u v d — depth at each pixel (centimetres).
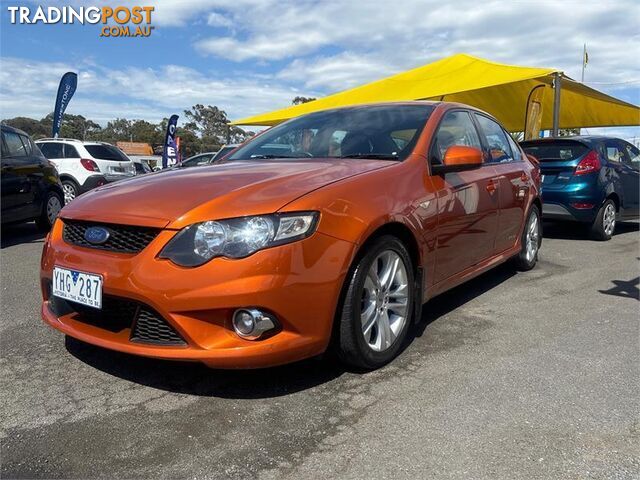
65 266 273
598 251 674
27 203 771
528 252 531
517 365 306
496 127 488
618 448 223
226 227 244
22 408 255
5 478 203
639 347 335
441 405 259
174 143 2339
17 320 386
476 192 388
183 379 284
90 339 267
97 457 216
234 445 224
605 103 1360
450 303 431
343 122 397
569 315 400
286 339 249
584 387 279
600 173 752
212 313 241
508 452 220
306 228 251
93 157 1213
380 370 298
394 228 301
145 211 261
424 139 353
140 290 245
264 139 413
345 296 271
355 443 226
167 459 215
